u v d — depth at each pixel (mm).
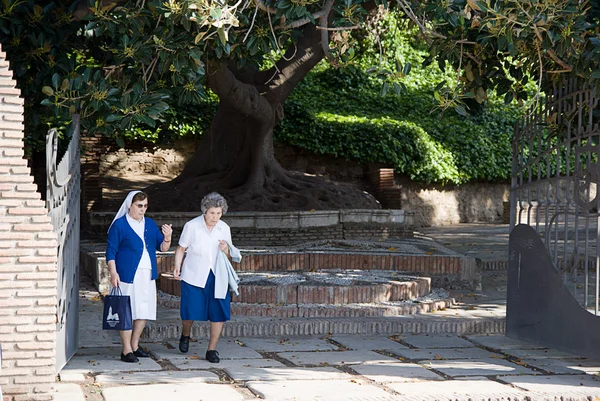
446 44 8047
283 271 10961
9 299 5148
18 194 5191
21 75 8461
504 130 24859
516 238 8172
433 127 24016
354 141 22219
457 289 11195
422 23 7871
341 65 7840
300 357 6973
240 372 6285
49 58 8570
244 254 11008
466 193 24000
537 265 7809
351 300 9188
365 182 22562
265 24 8125
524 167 8266
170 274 10320
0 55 5207
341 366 6629
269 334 8031
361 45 22828
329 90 25328
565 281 7410
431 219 23094
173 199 15961
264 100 15266
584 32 7051
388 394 5598
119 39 8289
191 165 17344
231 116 16781
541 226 18906
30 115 9164
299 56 15508
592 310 8547
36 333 5207
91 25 7566
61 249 6031
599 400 5758
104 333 7898
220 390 5668
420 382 6062
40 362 5219
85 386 5762
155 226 6883
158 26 7680
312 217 15242
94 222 14883
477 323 8445
